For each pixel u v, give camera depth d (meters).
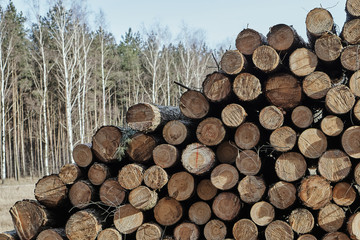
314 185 4.11
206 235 4.47
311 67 4.27
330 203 4.16
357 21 4.23
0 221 8.71
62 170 4.88
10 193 14.61
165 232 4.70
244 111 4.38
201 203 4.61
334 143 4.29
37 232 4.80
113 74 29.64
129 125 4.74
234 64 4.40
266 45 4.37
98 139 4.91
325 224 4.14
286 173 4.26
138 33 40.47
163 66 32.44
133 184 4.57
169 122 4.70
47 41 26.02
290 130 4.24
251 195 4.33
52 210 4.94
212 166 4.49
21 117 30.48
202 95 4.66
